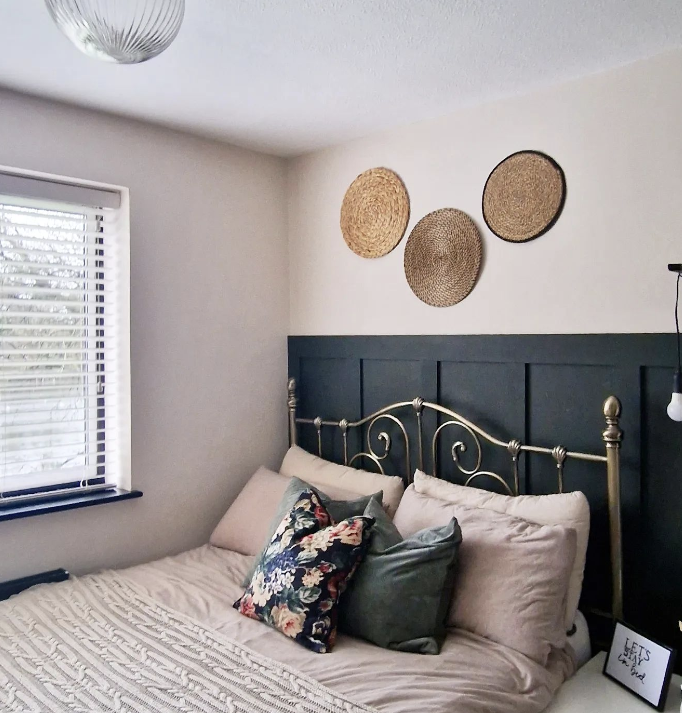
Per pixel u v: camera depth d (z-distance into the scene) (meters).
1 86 2.11
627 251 1.97
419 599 1.75
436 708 1.40
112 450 2.54
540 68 1.99
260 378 2.94
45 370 2.33
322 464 2.68
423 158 2.50
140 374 2.51
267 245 2.97
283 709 1.40
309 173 2.95
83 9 1.09
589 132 2.04
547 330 2.16
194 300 2.69
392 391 2.64
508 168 2.23
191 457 2.68
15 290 2.24
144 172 2.51
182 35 1.75
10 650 1.70
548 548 1.77
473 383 2.36
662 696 1.59
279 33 1.75
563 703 1.63
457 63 1.95
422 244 2.50
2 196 2.21
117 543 2.44
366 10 1.63
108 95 2.20
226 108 2.35
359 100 2.27
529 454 2.21
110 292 2.52
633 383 1.95
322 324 2.92
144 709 1.42
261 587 1.89
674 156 1.87
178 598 2.05
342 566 1.81
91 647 1.71
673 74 1.86
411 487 2.30
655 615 1.92
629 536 1.96
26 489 2.30
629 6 1.61
